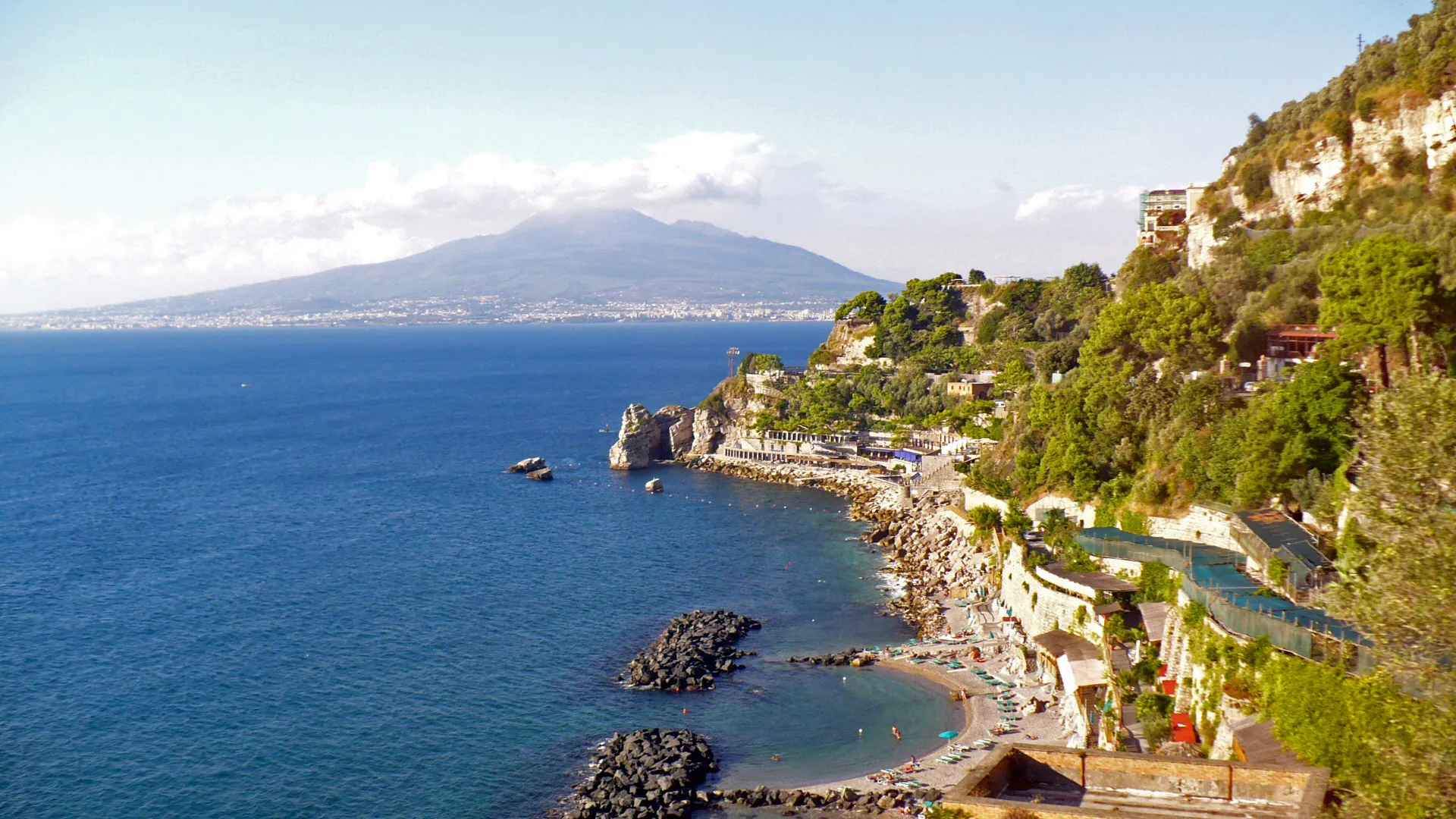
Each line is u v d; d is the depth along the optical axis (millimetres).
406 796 90875
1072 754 39312
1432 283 101562
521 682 115688
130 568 167125
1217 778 38781
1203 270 158875
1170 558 94688
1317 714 57812
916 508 187875
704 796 89250
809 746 98688
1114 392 137875
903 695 109000
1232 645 70062
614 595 148875
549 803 89562
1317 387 92938
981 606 132625
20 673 119312
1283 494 92938
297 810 88688
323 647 127562
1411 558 42688
